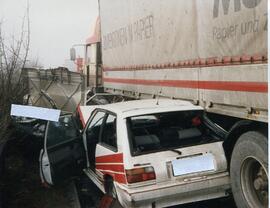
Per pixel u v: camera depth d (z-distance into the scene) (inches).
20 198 252.8
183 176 194.7
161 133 213.3
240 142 196.2
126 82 392.8
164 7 288.2
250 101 196.1
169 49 285.7
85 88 484.4
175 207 226.2
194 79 252.4
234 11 203.5
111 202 218.2
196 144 203.5
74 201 249.4
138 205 190.2
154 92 320.8
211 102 233.3
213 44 225.9
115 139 210.5
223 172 202.5
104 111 235.1
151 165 192.2
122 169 195.5
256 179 193.6
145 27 329.1
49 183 246.8
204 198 202.1
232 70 209.3
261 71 186.1
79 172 254.8
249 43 193.5
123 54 395.5
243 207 196.5
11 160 321.1
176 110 218.4
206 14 231.5
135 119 213.6
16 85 275.7
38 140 315.0
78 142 252.5
